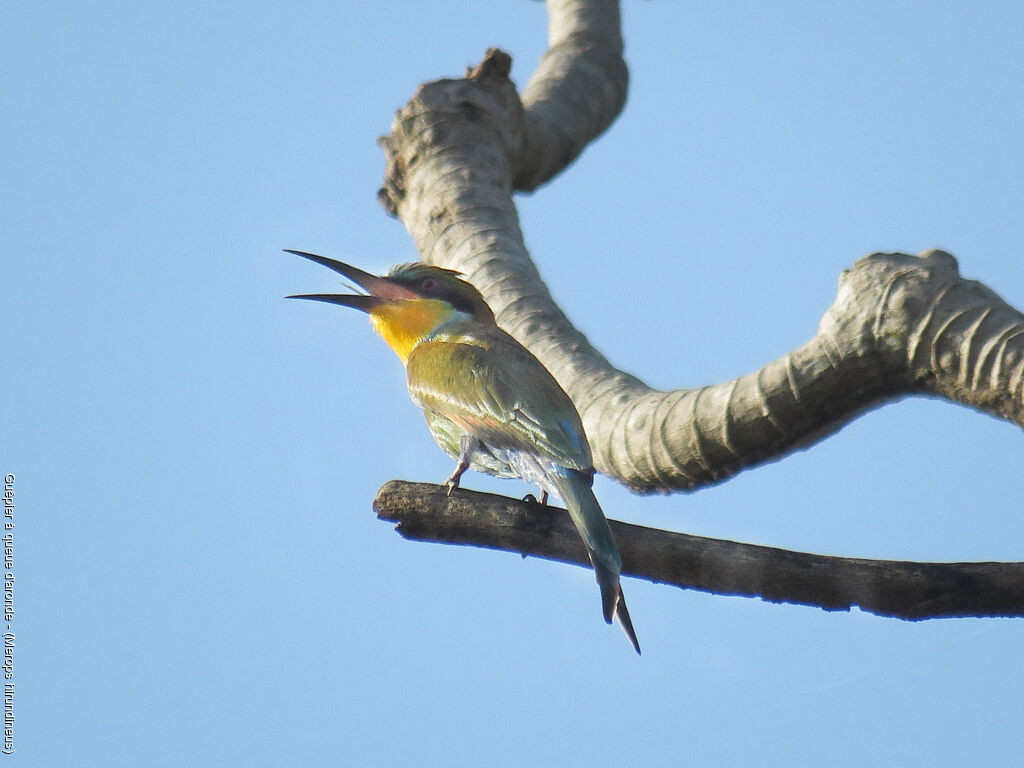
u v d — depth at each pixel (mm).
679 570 9695
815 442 11164
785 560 9531
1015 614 9492
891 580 9469
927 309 10516
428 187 14391
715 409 11047
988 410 10531
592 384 12234
